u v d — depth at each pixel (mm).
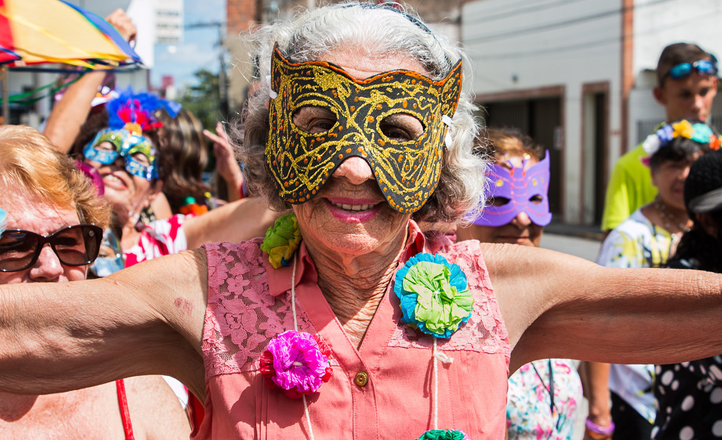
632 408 2738
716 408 2043
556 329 1406
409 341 1312
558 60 16812
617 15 14984
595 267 1382
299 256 1377
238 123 1585
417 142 1305
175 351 1386
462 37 19812
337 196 1287
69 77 3400
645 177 3510
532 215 2336
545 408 2160
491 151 1940
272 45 1474
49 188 1504
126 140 2709
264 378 1247
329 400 1260
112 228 2416
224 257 1382
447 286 1321
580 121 16344
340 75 1276
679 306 1308
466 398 1285
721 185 2168
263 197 1539
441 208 1514
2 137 1510
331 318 1324
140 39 5418
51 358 1245
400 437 1256
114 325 1274
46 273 1515
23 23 2076
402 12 1404
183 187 3271
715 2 15484
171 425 1639
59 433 1435
